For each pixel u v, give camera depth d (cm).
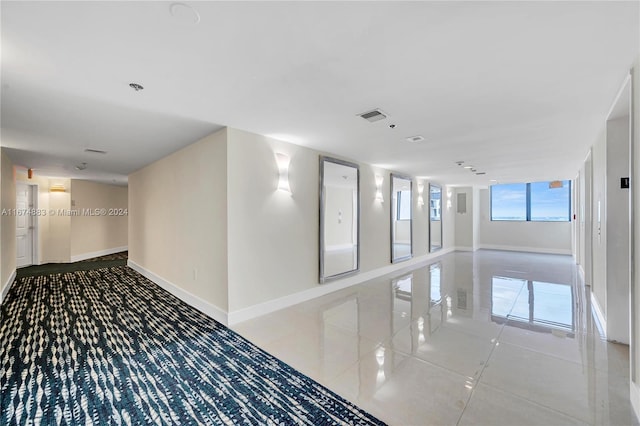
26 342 274
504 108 262
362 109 265
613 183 278
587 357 245
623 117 272
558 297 420
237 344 269
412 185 699
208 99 241
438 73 199
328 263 448
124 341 276
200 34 155
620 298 273
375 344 270
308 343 272
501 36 158
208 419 172
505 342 274
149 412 178
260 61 183
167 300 405
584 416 174
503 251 931
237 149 324
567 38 159
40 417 174
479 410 179
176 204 425
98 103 247
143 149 414
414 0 130
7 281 457
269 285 357
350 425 167
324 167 436
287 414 176
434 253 814
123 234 908
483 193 1009
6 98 235
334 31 153
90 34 153
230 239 318
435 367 230
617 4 132
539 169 607
